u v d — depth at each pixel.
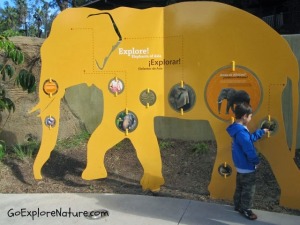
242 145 3.91
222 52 4.48
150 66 4.80
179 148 6.55
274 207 4.38
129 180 5.49
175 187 5.18
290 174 4.34
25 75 5.74
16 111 6.87
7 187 5.20
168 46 4.71
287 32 11.02
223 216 4.12
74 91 7.56
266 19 12.76
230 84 4.48
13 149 6.66
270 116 4.36
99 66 4.93
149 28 4.76
